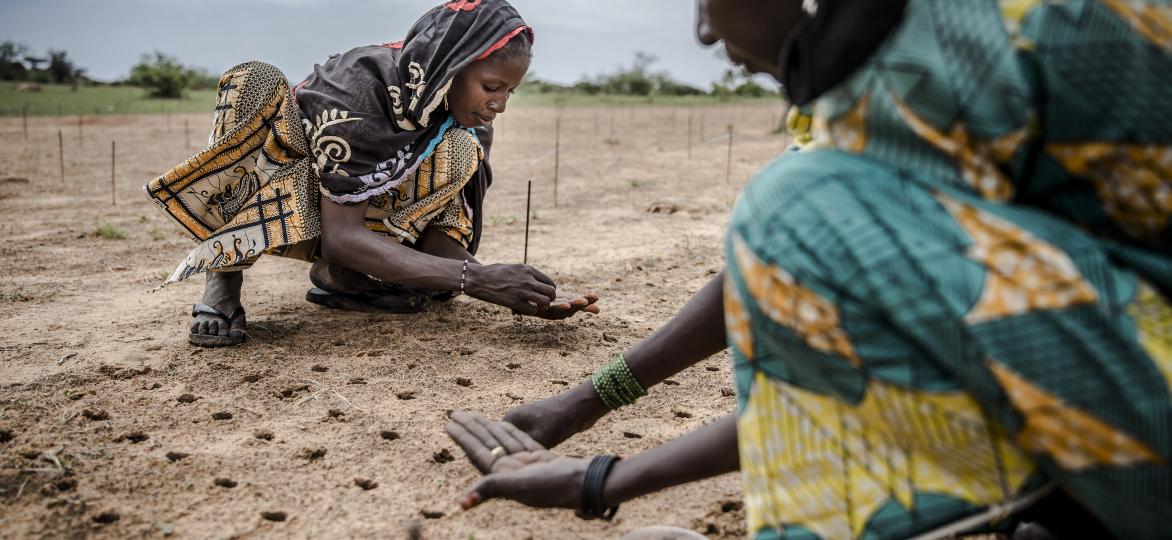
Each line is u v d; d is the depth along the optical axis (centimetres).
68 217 762
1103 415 120
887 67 136
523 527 253
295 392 345
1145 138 126
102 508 254
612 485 198
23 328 419
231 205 393
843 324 133
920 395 132
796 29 146
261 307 456
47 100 2961
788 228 138
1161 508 121
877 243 131
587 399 246
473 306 464
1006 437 133
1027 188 136
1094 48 126
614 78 4103
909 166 137
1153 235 131
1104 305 124
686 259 595
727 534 250
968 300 125
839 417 146
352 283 440
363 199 376
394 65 378
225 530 246
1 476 269
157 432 305
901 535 143
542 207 830
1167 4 127
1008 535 204
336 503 263
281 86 371
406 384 354
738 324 155
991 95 129
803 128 201
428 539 245
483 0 375
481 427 225
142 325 426
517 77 388
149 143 1583
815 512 150
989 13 130
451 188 412
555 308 403
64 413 317
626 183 1021
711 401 346
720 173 1121
